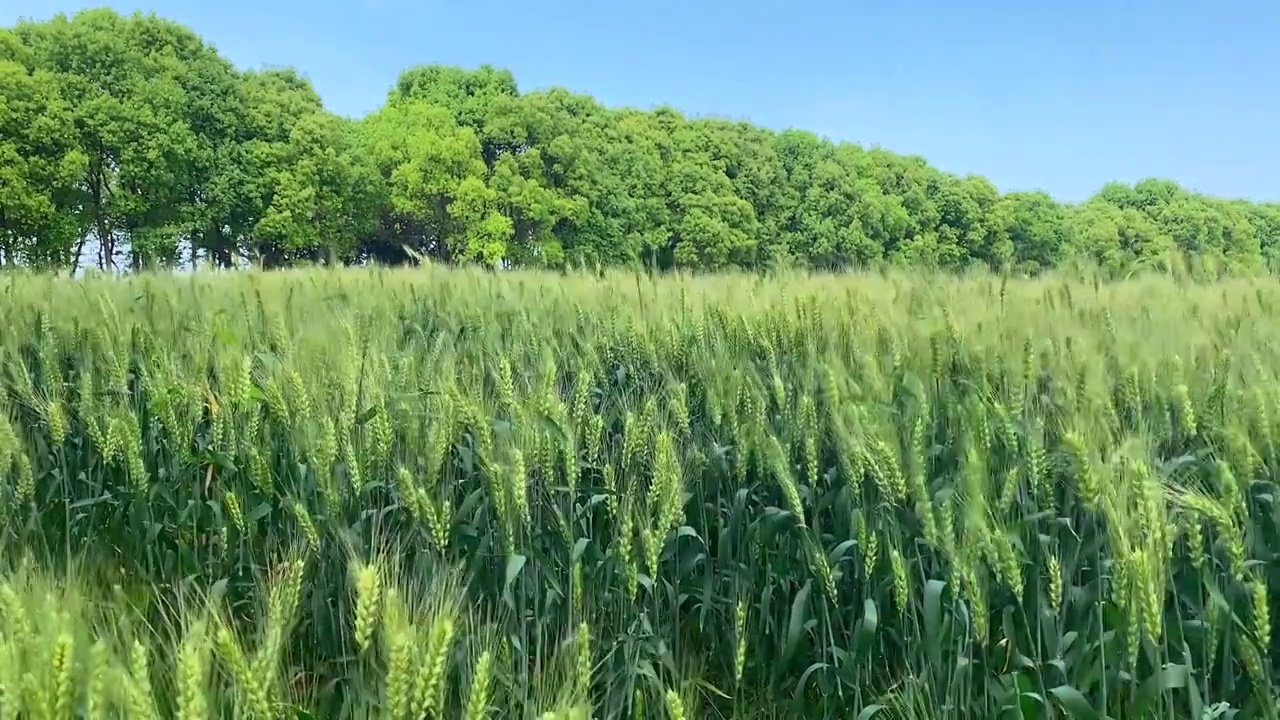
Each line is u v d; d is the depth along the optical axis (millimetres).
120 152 31172
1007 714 3367
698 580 4617
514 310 7711
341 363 4945
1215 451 4355
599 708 3701
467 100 44500
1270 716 3121
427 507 3852
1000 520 3781
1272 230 69938
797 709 3990
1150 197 71250
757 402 4910
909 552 4094
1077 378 4664
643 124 50062
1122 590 3207
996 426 4355
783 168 52125
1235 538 3299
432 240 42375
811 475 4441
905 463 4066
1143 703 3197
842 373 4926
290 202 34750
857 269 11984
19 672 2377
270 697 2656
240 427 4809
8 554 4180
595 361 6004
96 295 7246
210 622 3055
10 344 6020
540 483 4438
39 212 29266
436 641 2572
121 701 2434
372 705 2891
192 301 8148
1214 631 3340
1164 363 5055
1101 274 10398
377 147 39281
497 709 3016
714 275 11773
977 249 56750
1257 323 6363
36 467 5223
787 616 4312
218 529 4688
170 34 34719
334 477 4453
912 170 57000
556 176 42062
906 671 3939
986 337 5633
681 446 4965
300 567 3441
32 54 31516
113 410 5141
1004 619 3703
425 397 4695
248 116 35375
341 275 11883
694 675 4176
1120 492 3424
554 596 4051
